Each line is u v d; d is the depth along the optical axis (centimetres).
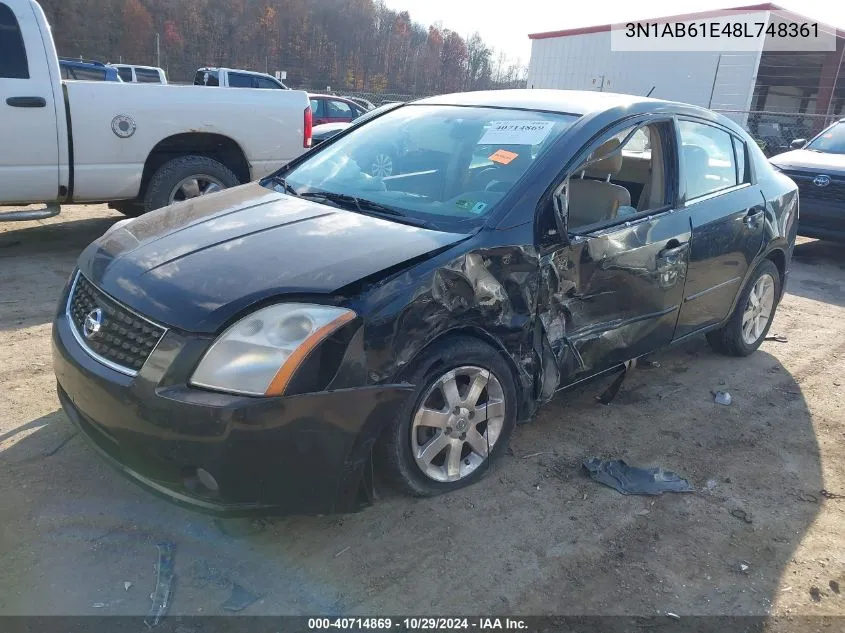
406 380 270
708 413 410
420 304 265
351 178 371
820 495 333
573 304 329
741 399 433
